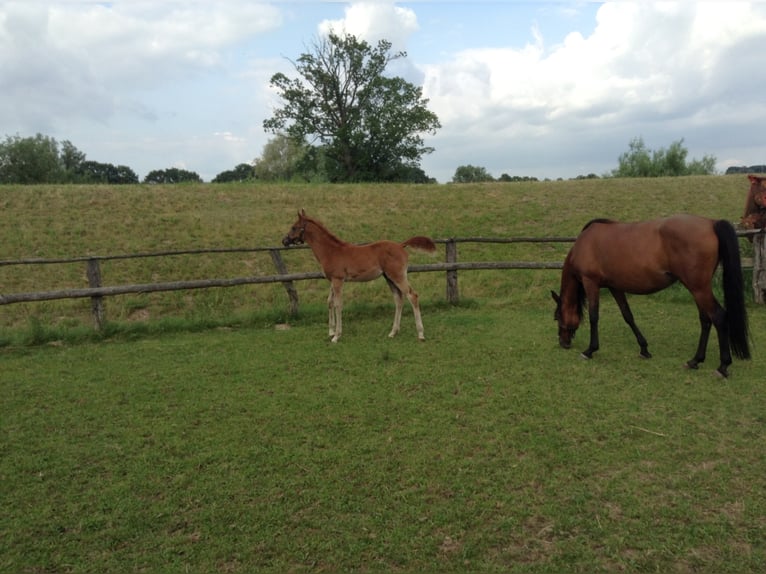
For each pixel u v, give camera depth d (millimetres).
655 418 4371
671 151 33406
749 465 3586
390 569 2719
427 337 7301
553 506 3188
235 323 8531
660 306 8680
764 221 8312
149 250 13367
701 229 5043
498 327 7754
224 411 4781
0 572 2729
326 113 37594
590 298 5973
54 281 11289
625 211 16750
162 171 71562
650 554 2762
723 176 21328
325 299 10781
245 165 72062
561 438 4066
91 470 3750
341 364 6145
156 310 10250
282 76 36500
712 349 6230
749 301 8531
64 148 68625
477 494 3342
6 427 4500
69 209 15602
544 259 13086
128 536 3012
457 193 19531
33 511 3258
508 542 2898
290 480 3557
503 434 4164
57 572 2748
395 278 7184
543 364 5910
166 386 5484
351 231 15516
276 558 2816
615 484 3404
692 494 3266
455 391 5160
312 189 19844
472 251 13859
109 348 7121
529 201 18250
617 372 5551
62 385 5566
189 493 3420
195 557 2832
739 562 2676
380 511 3188
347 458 3840
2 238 13125
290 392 5250
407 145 38000
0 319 9430
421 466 3701
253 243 14258
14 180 46562
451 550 2844
